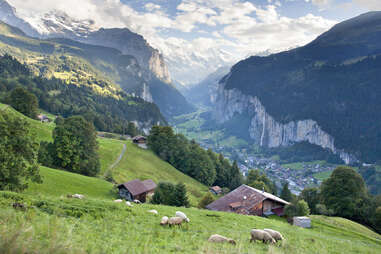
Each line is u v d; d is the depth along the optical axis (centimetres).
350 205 7450
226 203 6159
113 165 9400
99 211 2195
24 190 3959
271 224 3872
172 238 1794
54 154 6919
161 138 13562
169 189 5884
